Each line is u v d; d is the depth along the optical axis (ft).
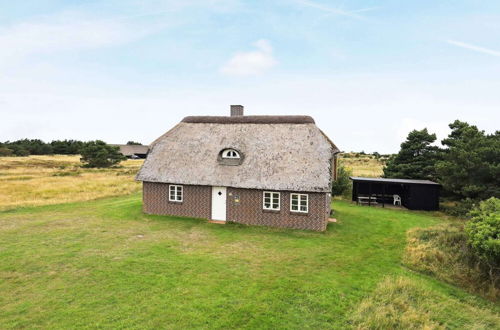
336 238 60.44
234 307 33.73
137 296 35.78
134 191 120.78
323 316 32.60
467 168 79.66
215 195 73.77
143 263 45.80
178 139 83.41
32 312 32.19
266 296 36.37
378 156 318.45
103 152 233.14
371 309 33.91
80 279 40.19
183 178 74.95
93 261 46.39
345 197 108.58
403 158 113.60
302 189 65.16
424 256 49.32
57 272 42.32
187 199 76.23
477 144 82.28
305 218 66.54
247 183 69.41
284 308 33.94
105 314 31.91
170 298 35.40
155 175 77.77
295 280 40.91
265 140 76.28
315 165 68.08
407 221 74.33
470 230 46.93
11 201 95.66
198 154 78.38
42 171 193.06
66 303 34.09
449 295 39.52
